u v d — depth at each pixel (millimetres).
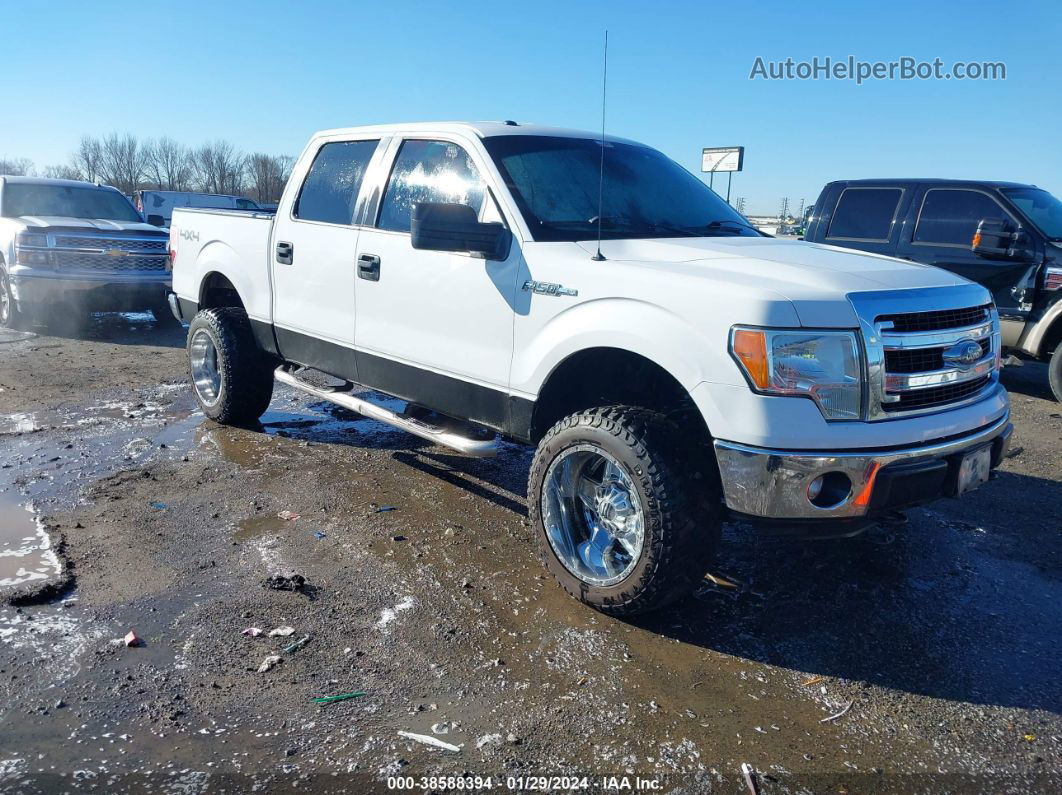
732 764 2449
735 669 2973
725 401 2891
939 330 3113
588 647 3084
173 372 7965
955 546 4172
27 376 7539
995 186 8008
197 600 3348
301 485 4762
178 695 2701
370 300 4457
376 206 4508
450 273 3951
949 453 3051
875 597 3582
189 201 32875
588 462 3393
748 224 4488
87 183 11914
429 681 2828
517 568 3752
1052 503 4840
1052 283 7531
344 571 3660
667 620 3316
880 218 8711
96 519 4148
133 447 5398
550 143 4227
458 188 4086
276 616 3234
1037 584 3752
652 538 3051
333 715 2623
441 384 4090
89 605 3279
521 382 3629
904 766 2463
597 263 3369
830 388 2852
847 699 2807
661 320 3076
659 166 4625
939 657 3096
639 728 2607
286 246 5086
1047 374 9273
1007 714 2740
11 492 4492
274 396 7031
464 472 5109
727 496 2943
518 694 2770
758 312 2836
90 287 10031
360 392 7055
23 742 2449
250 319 5512
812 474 2820
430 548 3939
